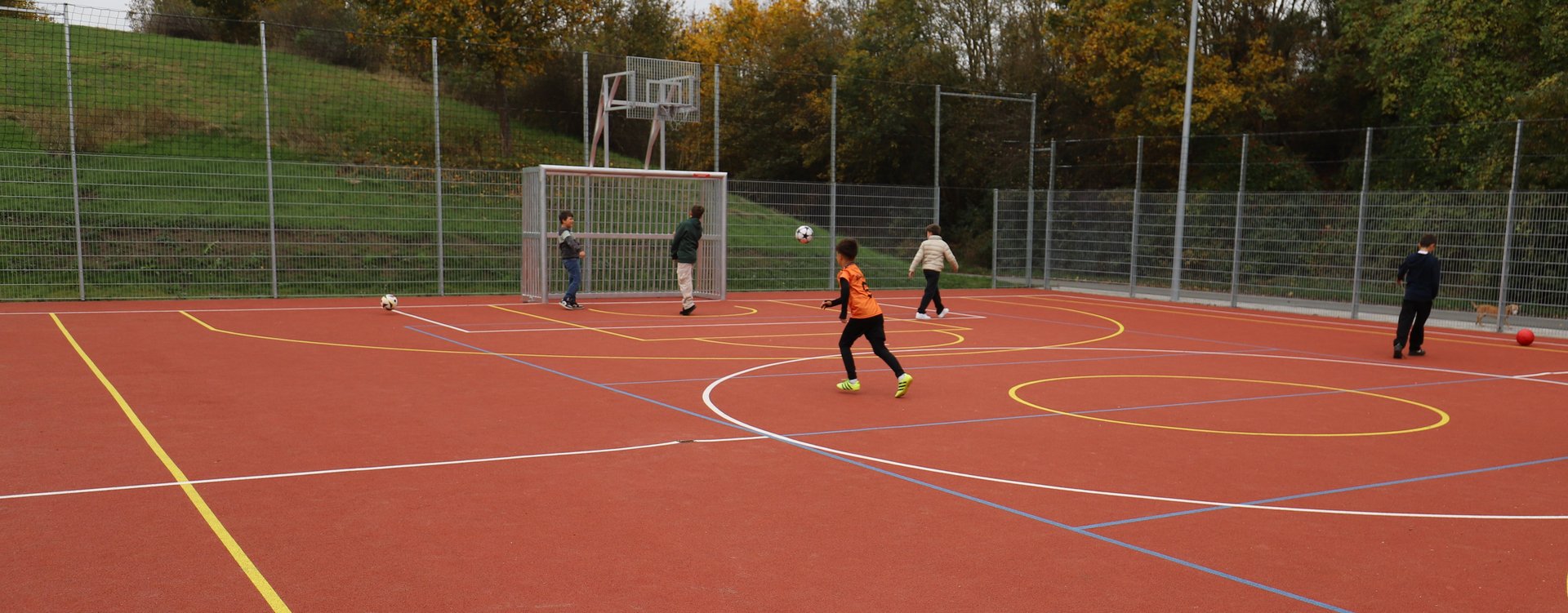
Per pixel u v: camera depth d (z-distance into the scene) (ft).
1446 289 62.08
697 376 35.78
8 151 67.05
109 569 15.39
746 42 157.28
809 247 82.28
